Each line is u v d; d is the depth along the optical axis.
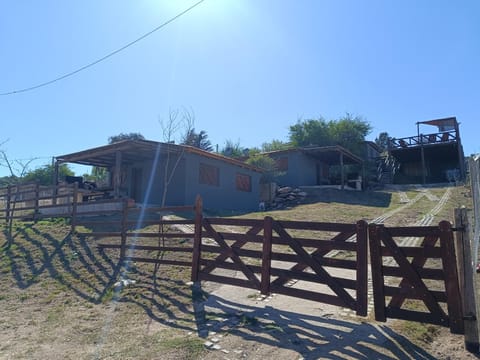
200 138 39.69
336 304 5.02
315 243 5.30
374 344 4.17
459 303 4.05
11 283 7.21
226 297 6.18
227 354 4.04
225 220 6.52
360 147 34.50
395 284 6.32
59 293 6.57
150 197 17.64
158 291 6.50
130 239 9.85
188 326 4.95
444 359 3.78
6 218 13.12
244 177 21.08
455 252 4.23
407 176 33.34
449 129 30.47
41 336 4.71
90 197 17.33
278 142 38.97
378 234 4.68
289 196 22.41
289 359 3.89
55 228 11.45
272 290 5.68
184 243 9.12
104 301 6.12
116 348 4.28
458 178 27.33
